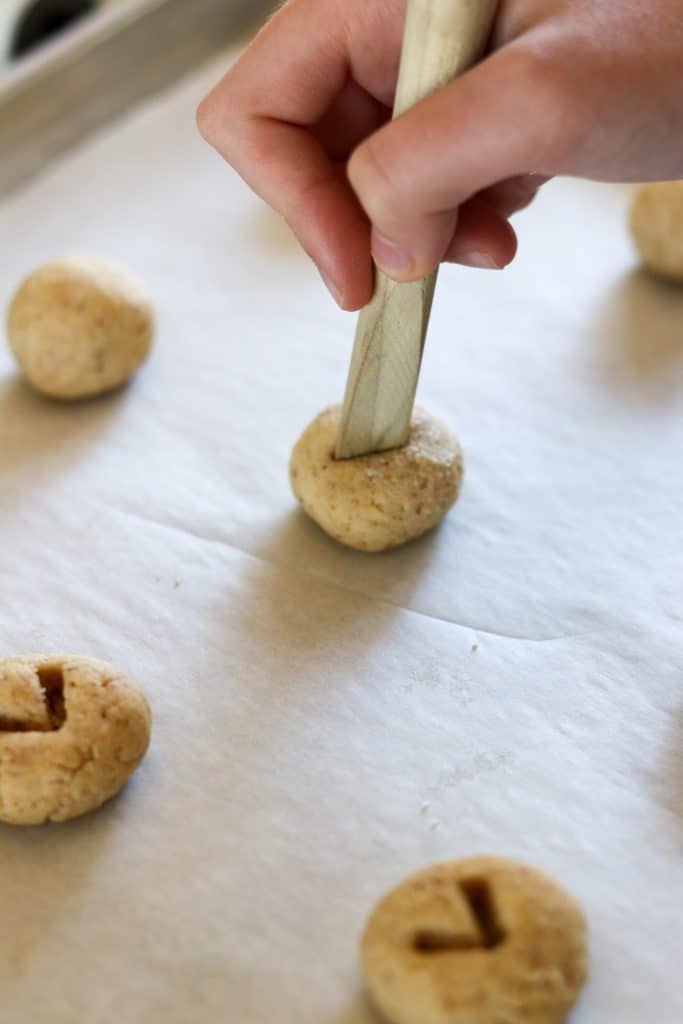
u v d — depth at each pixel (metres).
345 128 0.33
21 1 0.49
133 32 0.48
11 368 0.41
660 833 0.30
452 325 0.42
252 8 0.51
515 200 0.34
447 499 0.35
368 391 0.34
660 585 0.35
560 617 0.34
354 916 0.29
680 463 0.37
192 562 0.35
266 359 0.41
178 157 0.47
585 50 0.27
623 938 0.28
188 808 0.30
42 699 0.31
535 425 0.38
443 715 0.32
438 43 0.27
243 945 0.28
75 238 0.44
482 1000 0.27
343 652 0.33
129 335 0.39
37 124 0.46
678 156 0.28
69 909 0.29
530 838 0.30
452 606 0.34
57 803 0.30
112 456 0.38
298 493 0.35
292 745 0.31
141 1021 0.27
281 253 0.44
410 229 0.28
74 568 0.35
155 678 0.33
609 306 0.42
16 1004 0.28
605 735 0.32
